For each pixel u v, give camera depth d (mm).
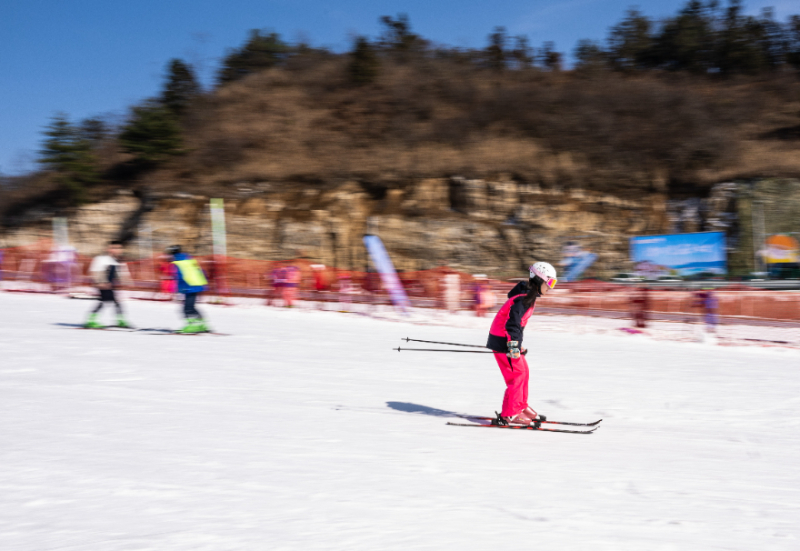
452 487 3250
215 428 4293
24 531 2312
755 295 17312
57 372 6234
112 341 8867
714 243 26953
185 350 8367
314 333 11477
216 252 20781
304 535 2402
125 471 3146
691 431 5246
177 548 2201
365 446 4074
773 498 3402
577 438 4840
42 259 22062
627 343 11875
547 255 29016
